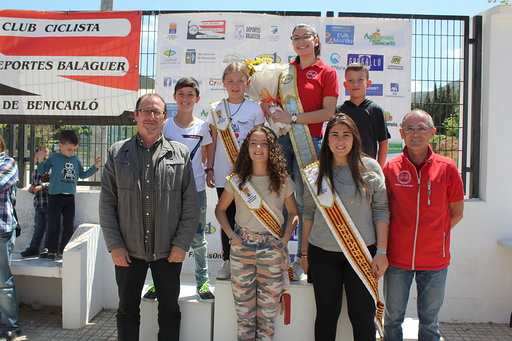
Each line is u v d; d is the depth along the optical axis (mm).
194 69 4203
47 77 4219
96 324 3779
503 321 4047
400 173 2609
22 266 3715
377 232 2492
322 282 2539
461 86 4184
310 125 3021
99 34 4211
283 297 2871
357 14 4172
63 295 3682
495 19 4023
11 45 4238
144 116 2541
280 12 4184
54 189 3877
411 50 4168
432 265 2559
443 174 2580
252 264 2670
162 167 2549
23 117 4254
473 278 4031
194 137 3025
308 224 2680
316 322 2572
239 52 4180
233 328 2912
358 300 2471
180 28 4199
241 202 2682
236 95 3018
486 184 4031
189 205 2631
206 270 3135
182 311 2986
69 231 3959
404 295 2633
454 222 2709
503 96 4035
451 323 4035
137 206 2496
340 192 2494
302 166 2947
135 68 4180
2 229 3336
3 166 3320
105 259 4133
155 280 2648
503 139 4035
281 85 3066
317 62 3035
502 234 4027
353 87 2949
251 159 2676
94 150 4324
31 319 3908
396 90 4168
